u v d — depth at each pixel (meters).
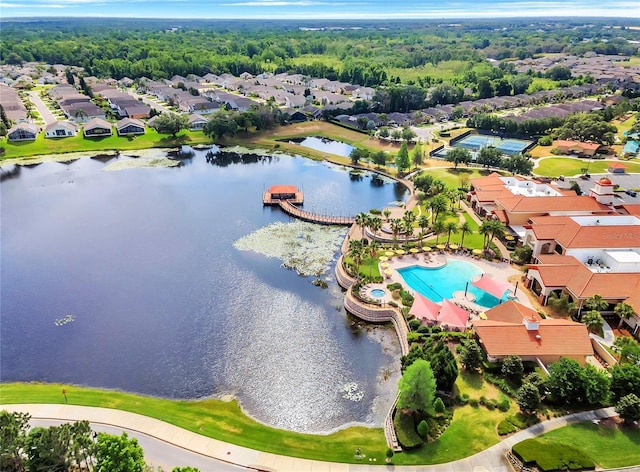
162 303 94.56
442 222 128.00
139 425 64.31
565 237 101.62
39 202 146.12
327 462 58.59
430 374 63.22
